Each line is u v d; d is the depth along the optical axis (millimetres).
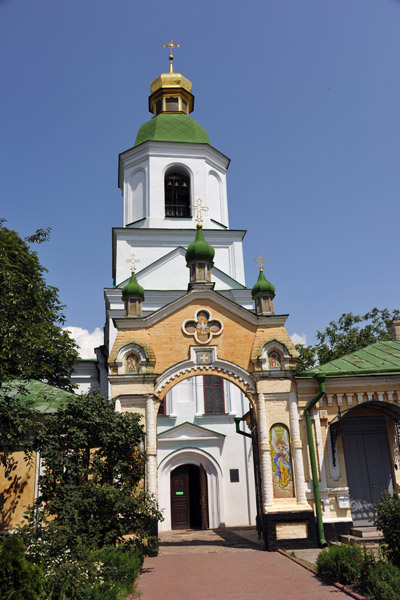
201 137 36375
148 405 18984
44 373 25234
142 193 34562
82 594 11148
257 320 20391
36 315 23062
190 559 16859
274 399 19531
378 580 11422
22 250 24219
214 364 19969
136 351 19578
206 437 29094
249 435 25469
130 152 35281
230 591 12562
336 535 18156
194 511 28484
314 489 18500
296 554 16938
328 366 20375
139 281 31969
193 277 21156
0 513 17656
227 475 28750
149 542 16922
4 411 16953
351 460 19719
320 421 19219
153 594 12438
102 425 16250
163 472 28406
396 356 20938
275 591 12414
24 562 10305
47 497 15695
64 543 13094
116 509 14961
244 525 28047
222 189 36062
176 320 20250
